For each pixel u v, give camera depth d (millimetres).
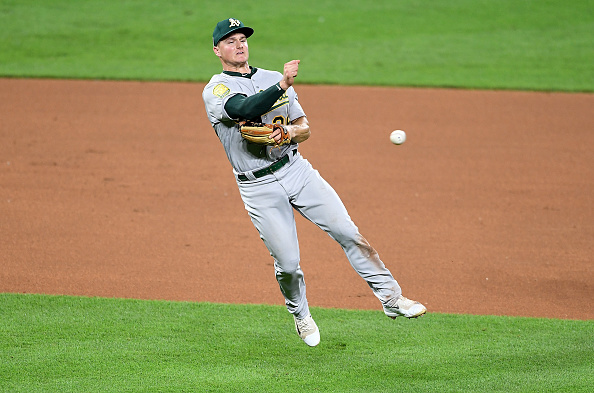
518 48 70438
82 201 36281
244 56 19594
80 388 19516
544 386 19609
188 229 32875
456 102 56281
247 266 28984
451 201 36750
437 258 29781
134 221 33750
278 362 21375
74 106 54750
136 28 76812
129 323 23797
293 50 69875
